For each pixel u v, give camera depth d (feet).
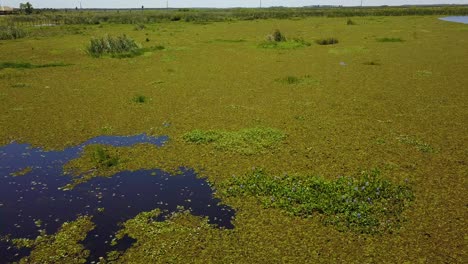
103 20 185.47
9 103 42.50
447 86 46.39
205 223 20.71
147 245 19.13
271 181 24.22
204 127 34.27
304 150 29.12
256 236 19.57
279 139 31.01
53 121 36.55
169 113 38.37
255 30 125.29
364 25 137.59
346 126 33.86
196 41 96.53
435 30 113.91
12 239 19.75
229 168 26.68
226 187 24.17
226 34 113.60
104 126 35.09
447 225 19.81
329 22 157.17
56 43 96.17
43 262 18.10
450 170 25.46
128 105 41.14
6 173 26.63
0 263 18.06
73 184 25.05
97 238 19.79
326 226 20.12
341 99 42.01
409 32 108.99
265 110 38.70
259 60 67.41
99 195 23.76
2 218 21.50
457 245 18.37
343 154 28.27
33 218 21.50
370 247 18.45
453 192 22.79
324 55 71.31
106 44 76.48
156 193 23.90
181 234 19.92
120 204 22.77
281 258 17.98
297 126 34.09
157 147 30.37
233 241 19.26
